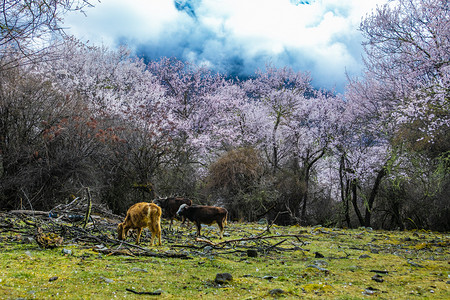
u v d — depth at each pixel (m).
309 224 29.33
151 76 34.59
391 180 25.31
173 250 8.50
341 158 28.94
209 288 5.28
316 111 30.94
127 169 21.31
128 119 22.56
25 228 9.87
